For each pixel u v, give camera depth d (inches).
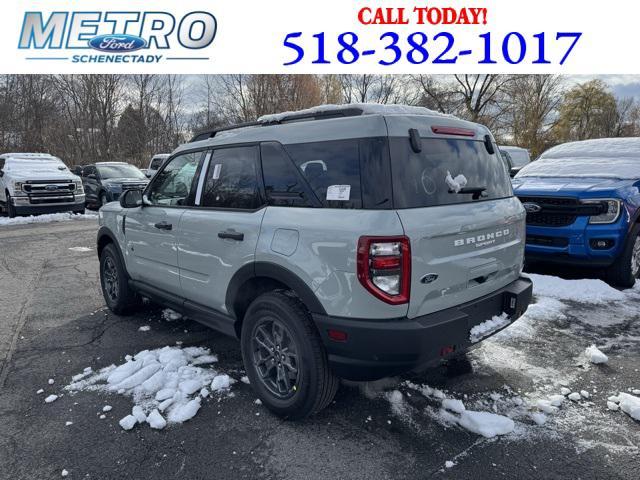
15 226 506.9
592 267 216.5
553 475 93.6
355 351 98.6
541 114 1381.6
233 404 122.5
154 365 140.3
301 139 113.1
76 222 541.3
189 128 1391.5
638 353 148.9
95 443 106.6
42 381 137.3
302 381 108.1
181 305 151.1
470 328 111.4
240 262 120.9
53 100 1300.4
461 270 106.5
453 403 117.0
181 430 111.1
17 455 102.9
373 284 94.5
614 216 207.8
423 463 97.8
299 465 98.1
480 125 129.5
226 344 162.1
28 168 587.8
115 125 1312.7
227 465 98.6
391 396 123.6
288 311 109.0
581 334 164.7
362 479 93.4
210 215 132.5
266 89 1213.7
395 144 100.2
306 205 108.5
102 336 172.6
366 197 98.2
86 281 259.8
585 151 274.4
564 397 122.7
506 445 103.2
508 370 138.1
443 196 106.5
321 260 100.9
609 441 104.3
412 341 95.1
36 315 199.5
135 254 173.2
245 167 126.0
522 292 122.2
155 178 163.6
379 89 1362.0
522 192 231.5
